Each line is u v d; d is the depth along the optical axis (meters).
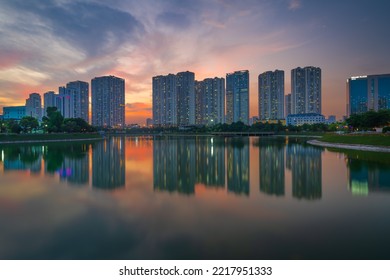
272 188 25.25
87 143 110.38
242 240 13.62
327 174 32.09
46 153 63.47
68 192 24.11
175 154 59.34
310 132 187.12
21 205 20.02
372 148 63.53
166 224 15.91
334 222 15.99
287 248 12.73
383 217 16.83
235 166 39.94
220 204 20.02
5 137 106.12
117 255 12.26
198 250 12.62
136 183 28.08
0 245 13.36
